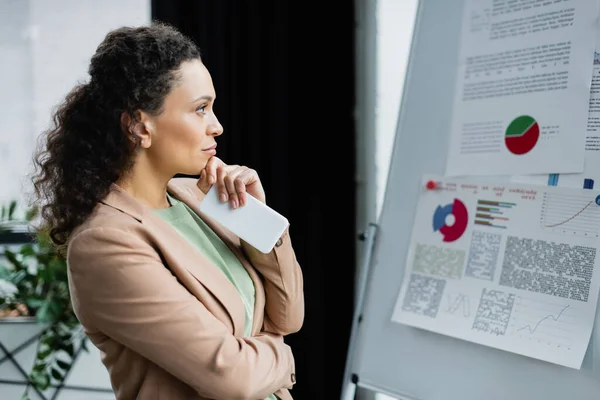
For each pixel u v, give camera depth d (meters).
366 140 2.22
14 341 2.04
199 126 1.01
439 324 1.39
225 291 1.05
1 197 2.21
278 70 2.08
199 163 1.04
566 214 1.26
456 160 1.43
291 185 2.14
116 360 1.01
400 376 1.46
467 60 1.44
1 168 2.22
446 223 1.43
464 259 1.39
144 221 1.00
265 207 1.10
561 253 1.25
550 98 1.30
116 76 0.97
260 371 1.00
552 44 1.31
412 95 1.54
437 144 1.48
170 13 1.98
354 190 2.18
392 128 2.18
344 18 2.11
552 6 1.32
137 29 1.01
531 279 1.29
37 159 1.06
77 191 0.98
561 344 1.22
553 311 1.24
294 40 2.09
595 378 1.19
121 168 1.00
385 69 2.18
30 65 2.21
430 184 1.47
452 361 1.38
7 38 2.20
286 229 1.16
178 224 1.10
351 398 1.55
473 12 1.44
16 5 2.19
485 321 1.33
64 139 1.00
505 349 1.28
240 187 1.11
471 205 1.40
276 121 2.10
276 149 2.11
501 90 1.38
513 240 1.32
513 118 1.35
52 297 1.94
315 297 2.17
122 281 0.93
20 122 2.22
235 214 1.10
